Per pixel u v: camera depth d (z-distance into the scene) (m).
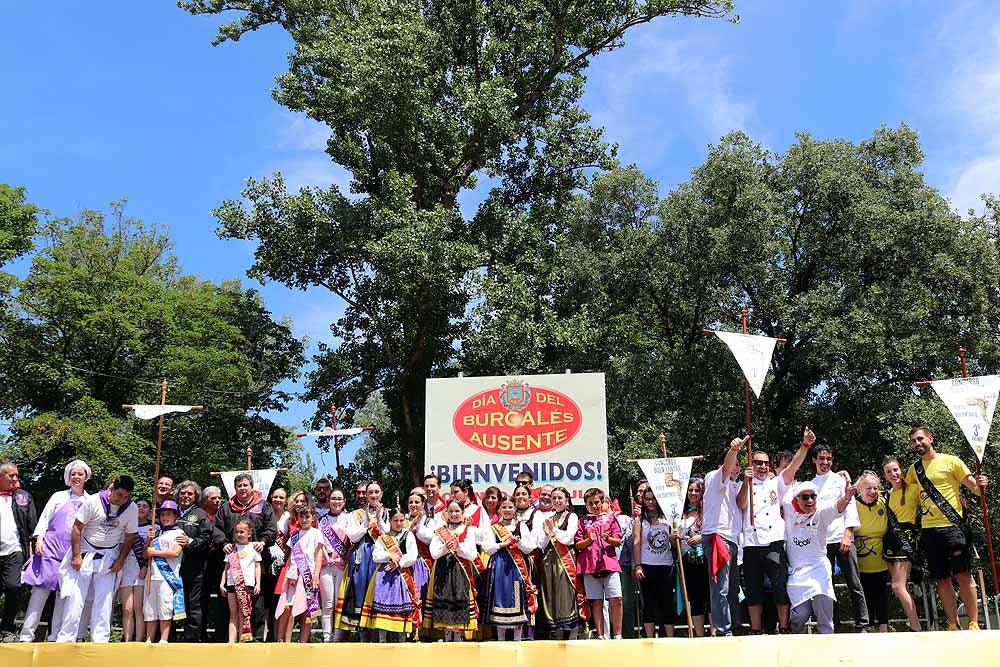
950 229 19.94
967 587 7.62
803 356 20.78
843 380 20.73
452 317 22.36
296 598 8.85
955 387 8.66
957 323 19.61
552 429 12.09
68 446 21.14
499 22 23.94
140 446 21.83
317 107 22.22
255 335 26.31
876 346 18.91
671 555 9.06
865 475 8.73
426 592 8.62
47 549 8.30
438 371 24.33
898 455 17.98
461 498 8.78
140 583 8.76
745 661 6.33
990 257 19.66
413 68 20.67
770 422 21.14
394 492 25.05
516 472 12.04
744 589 8.11
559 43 23.95
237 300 26.83
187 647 6.77
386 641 8.47
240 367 24.72
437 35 21.31
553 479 11.95
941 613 13.57
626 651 6.41
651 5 23.42
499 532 8.51
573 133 25.08
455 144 21.88
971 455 16.59
